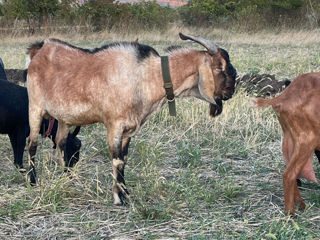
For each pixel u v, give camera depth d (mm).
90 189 5352
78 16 23016
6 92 5883
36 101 5434
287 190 4789
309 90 4621
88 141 7008
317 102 4559
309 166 4852
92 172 5977
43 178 5410
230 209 4996
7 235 4477
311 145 4664
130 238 4402
